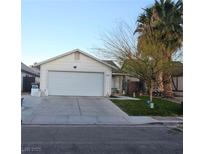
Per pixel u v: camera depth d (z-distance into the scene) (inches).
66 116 684.1
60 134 468.8
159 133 496.7
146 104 895.7
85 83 1146.7
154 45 892.6
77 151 344.2
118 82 1380.4
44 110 761.0
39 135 455.2
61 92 1135.0
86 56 1144.8
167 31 1042.7
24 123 592.1
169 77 1071.0
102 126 581.6
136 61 848.9
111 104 896.9
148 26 1067.3
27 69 1428.4
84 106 847.1
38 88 1162.0
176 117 709.3
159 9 1115.9
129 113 751.1
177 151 354.6
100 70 1151.0
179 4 1114.1
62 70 1133.7
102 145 382.0
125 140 423.2
